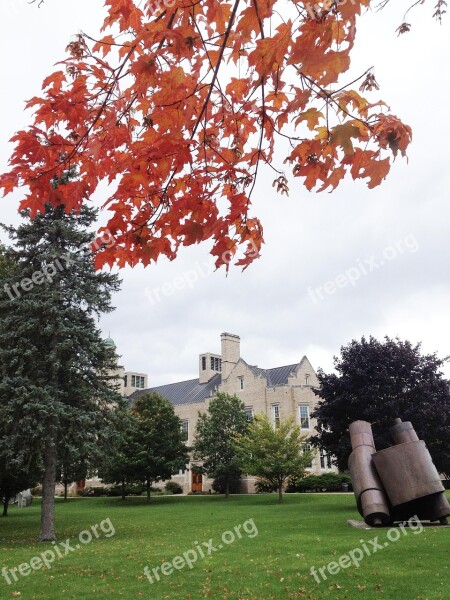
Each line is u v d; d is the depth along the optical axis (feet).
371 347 82.33
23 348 58.23
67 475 66.95
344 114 9.28
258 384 150.92
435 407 77.36
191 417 164.35
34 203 11.74
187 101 10.14
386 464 52.95
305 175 10.51
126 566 39.91
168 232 12.07
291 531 55.31
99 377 65.05
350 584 31.45
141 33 8.94
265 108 10.96
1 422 56.75
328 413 84.79
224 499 118.93
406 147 9.47
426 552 39.34
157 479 125.80
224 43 9.48
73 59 9.91
